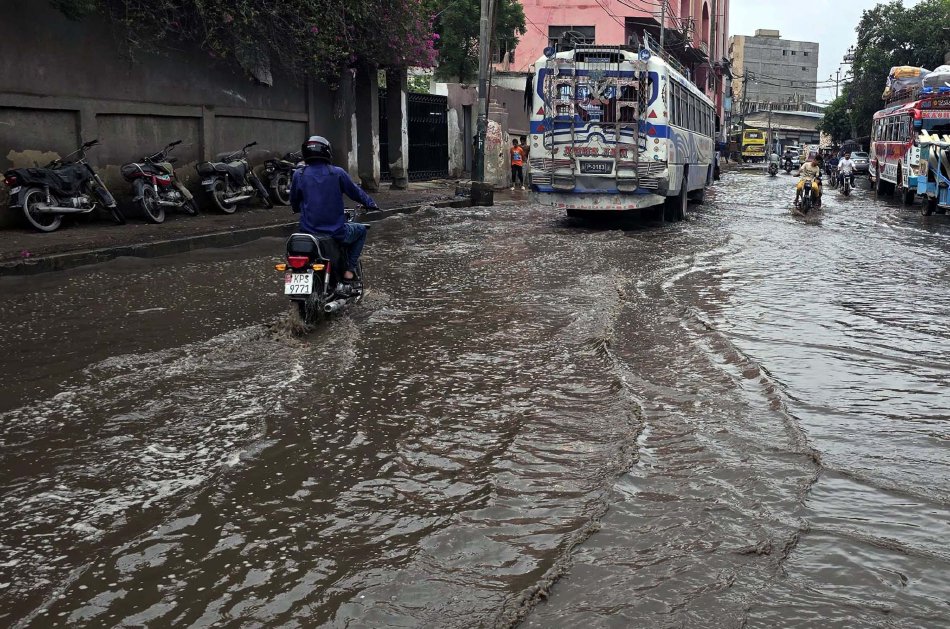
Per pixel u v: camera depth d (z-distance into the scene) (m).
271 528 3.45
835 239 14.26
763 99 104.94
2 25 11.70
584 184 15.55
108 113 13.48
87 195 12.40
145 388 5.32
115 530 3.43
